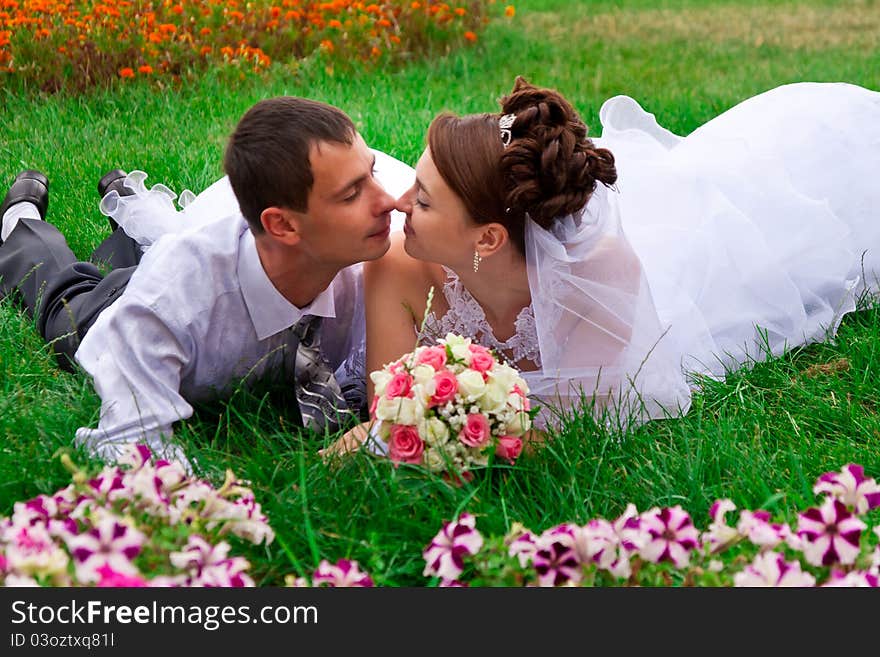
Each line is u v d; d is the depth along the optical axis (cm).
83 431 288
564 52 864
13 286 385
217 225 305
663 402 319
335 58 737
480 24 860
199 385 316
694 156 390
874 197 399
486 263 295
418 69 761
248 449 298
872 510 257
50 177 523
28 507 222
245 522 229
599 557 210
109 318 313
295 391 319
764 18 1038
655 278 354
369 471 270
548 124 279
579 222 294
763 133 405
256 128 280
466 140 279
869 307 395
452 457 261
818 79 762
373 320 315
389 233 300
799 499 260
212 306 301
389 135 574
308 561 248
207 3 723
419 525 254
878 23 1005
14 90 650
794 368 357
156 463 234
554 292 294
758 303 370
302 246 289
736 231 367
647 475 286
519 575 211
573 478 269
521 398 269
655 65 820
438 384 258
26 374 339
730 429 309
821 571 211
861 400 340
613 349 310
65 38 666
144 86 658
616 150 384
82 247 445
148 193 393
